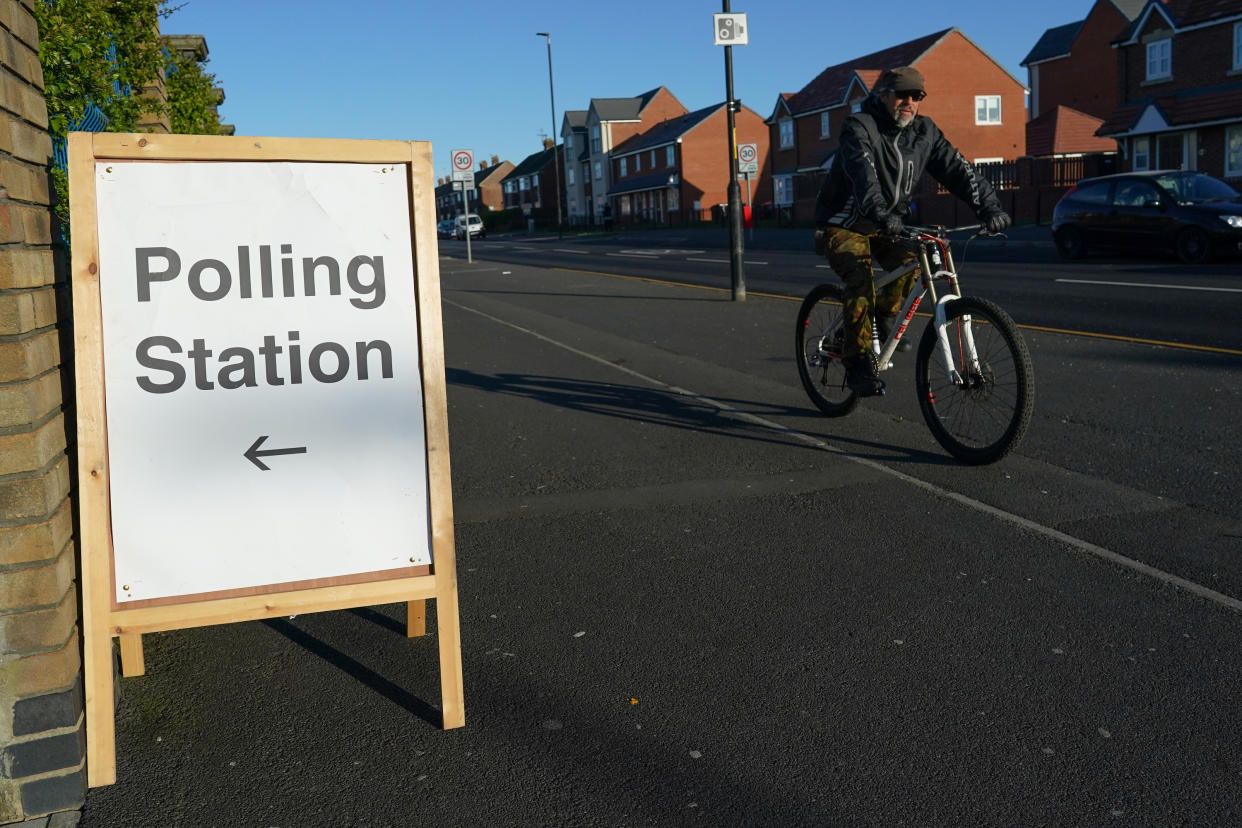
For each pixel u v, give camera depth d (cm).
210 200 283
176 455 281
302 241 289
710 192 6975
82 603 270
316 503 292
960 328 548
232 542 286
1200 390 714
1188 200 1728
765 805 253
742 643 343
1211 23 3191
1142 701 296
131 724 300
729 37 1378
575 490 528
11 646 249
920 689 308
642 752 278
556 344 1069
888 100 562
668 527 464
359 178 294
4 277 239
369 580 295
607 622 364
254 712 306
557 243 4506
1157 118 3259
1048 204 3494
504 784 265
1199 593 370
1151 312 1122
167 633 363
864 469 549
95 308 272
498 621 368
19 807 255
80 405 270
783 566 412
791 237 3556
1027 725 285
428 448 297
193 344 281
